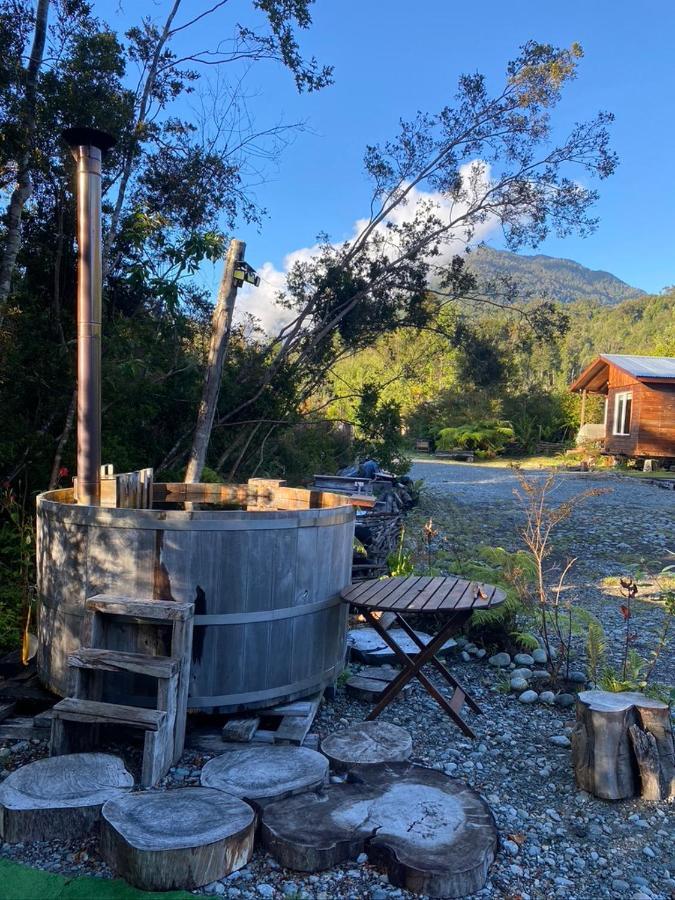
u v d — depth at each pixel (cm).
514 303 1153
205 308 896
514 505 1226
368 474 1080
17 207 640
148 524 304
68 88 655
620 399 2056
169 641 302
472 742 331
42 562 337
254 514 312
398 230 1057
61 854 228
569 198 1046
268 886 215
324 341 1059
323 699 373
